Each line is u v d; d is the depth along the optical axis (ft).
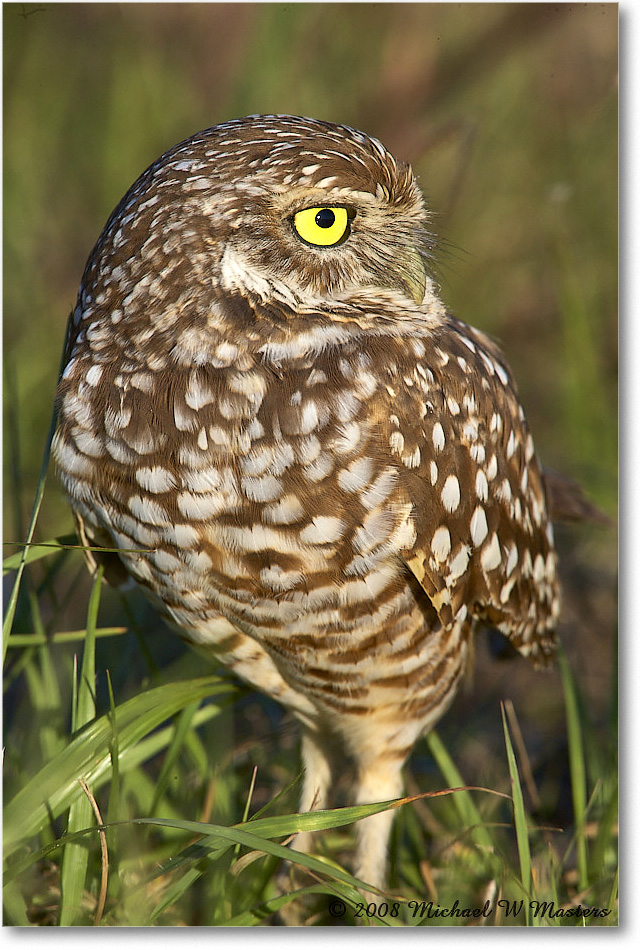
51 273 48.03
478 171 50.62
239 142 20.70
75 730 20.45
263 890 21.59
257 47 50.06
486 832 23.50
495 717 32.91
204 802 23.44
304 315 20.94
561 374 47.19
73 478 21.17
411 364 21.49
